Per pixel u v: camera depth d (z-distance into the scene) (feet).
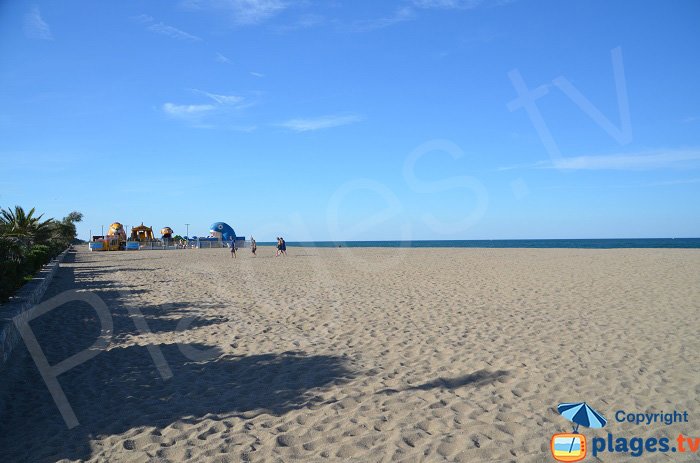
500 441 13.24
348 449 13.08
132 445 13.79
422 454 12.60
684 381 17.63
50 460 13.14
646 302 34.01
